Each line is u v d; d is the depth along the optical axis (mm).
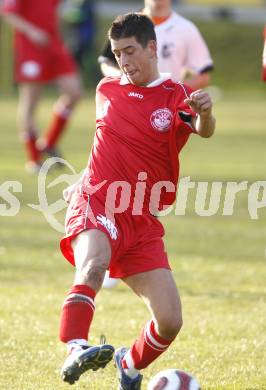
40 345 23703
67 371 16938
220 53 122438
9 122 86688
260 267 33594
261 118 91812
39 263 33938
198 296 29141
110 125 20234
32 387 20281
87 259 18391
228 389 20219
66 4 117812
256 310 27484
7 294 29188
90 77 113125
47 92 115125
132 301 28547
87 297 17812
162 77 20297
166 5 32000
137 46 19719
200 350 23328
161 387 18625
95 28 117438
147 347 18969
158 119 19875
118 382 20703
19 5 55375
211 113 18516
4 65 117688
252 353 23094
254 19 133125
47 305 27922
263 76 26391
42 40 55438
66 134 78562
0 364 21984
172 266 33562
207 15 133875
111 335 24766
